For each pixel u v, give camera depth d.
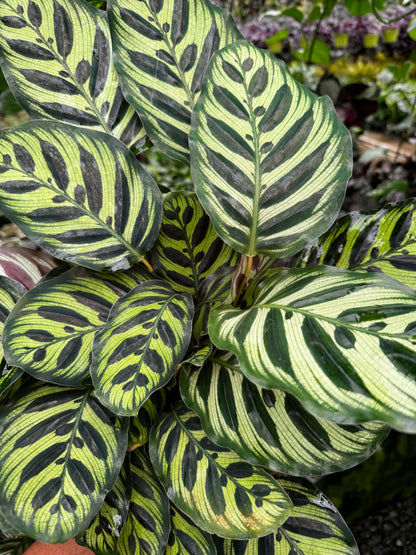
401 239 0.39
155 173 1.08
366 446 0.33
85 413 0.35
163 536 0.35
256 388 0.34
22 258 0.43
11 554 0.43
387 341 0.26
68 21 0.38
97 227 0.35
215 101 0.33
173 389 0.41
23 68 0.38
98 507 0.31
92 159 0.35
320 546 0.37
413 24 0.91
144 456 0.40
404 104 1.02
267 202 0.33
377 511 0.69
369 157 0.93
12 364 0.32
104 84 0.40
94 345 0.32
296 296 0.31
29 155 0.34
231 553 0.37
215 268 0.40
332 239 0.41
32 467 0.32
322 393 0.24
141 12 0.38
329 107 0.34
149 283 0.37
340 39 1.16
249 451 0.32
